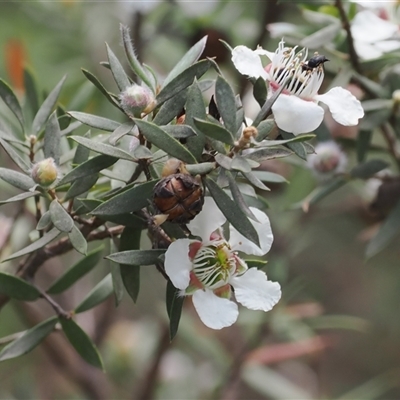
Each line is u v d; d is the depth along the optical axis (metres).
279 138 0.46
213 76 0.62
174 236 0.45
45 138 0.47
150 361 0.72
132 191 0.45
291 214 0.66
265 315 0.64
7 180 0.46
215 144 0.44
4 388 0.79
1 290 0.48
